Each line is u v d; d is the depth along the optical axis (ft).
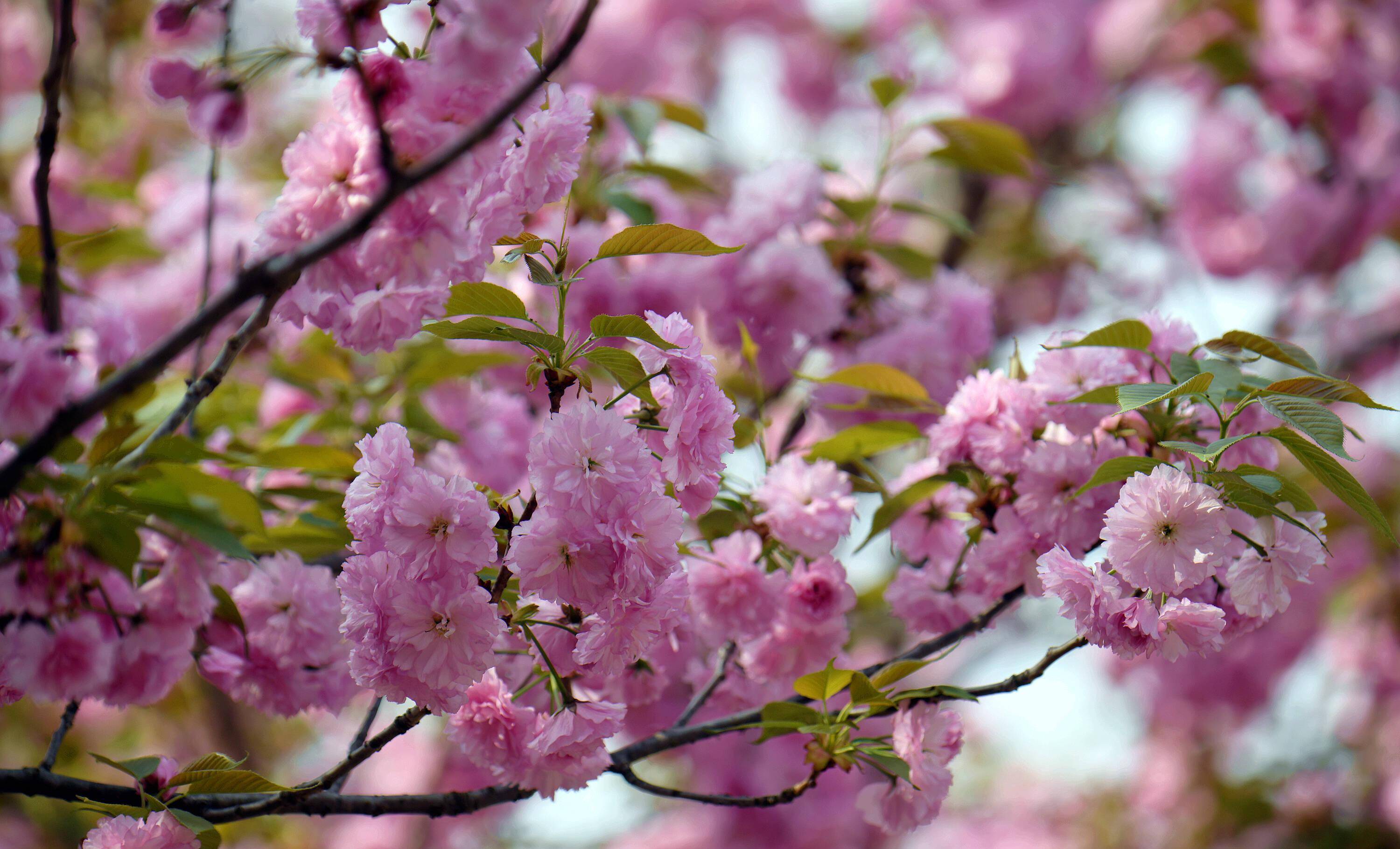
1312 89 16.46
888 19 18.44
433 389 9.61
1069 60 17.75
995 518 8.71
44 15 15.01
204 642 8.65
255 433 9.84
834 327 9.59
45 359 8.02
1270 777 19.06
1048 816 20.98
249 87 8.12
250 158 14.33
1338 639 19.15
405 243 8.05
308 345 9.73
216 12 8.19
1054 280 18.33
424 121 8.04
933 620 8.95
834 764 8.60
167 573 8.45
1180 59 17.57
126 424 8.45
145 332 10.95
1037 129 18.53
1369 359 19.02
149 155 12.40
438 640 8.15
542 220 9.29
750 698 8.93
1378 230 17.28
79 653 8.28
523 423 9.78
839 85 19.19
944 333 9.55
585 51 17.62
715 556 8.73
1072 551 8.61
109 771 15.24
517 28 7.92
